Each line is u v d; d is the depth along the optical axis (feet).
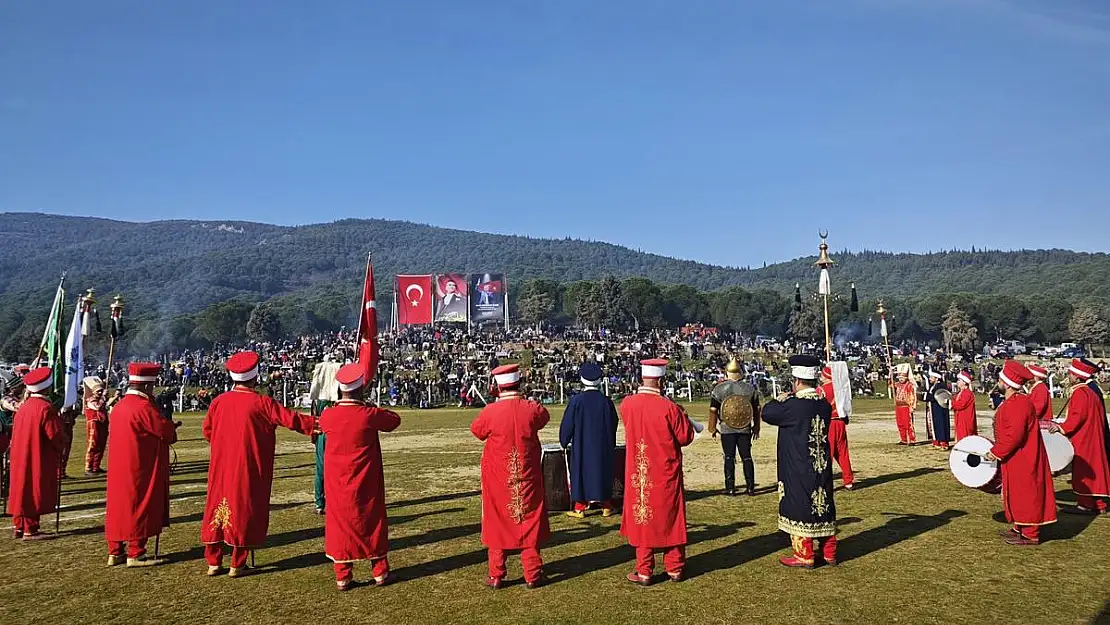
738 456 61.82
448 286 241.55
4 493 44.65
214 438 29.48
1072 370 39.52
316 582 28.25
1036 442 32.17
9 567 30.89
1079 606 24.57
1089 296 529.04
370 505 27.71
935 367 173.06
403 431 89.81
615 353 238.68
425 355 226.99
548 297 462.60
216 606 25.75
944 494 43.75
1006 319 408.67
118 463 30.78
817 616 23.94
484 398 144.25
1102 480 38.11
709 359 228.22
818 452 29.01
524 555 27.53
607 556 31.42
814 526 28.71
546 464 40.65
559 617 24.21
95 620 24.56
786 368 192.03
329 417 27.66
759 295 453.17
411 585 27.81
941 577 27.78
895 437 75.00
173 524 38.68
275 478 54.24
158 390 154.61
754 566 29.50
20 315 493.77
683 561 27.94
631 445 27.94
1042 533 34.22
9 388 45.06
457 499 44.45
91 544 34.76
